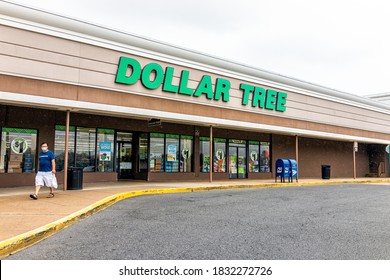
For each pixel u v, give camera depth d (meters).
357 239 6.95
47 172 11.30
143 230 7.50
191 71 18.12
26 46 12.87
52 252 5.92
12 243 5.96
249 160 24.08
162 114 16.69
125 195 12.85
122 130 18.91
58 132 16.42
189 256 5.69
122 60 15.31
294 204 11.79
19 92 12.53
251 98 20.92
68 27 13.88
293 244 6.49
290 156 26.31
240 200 12.46
